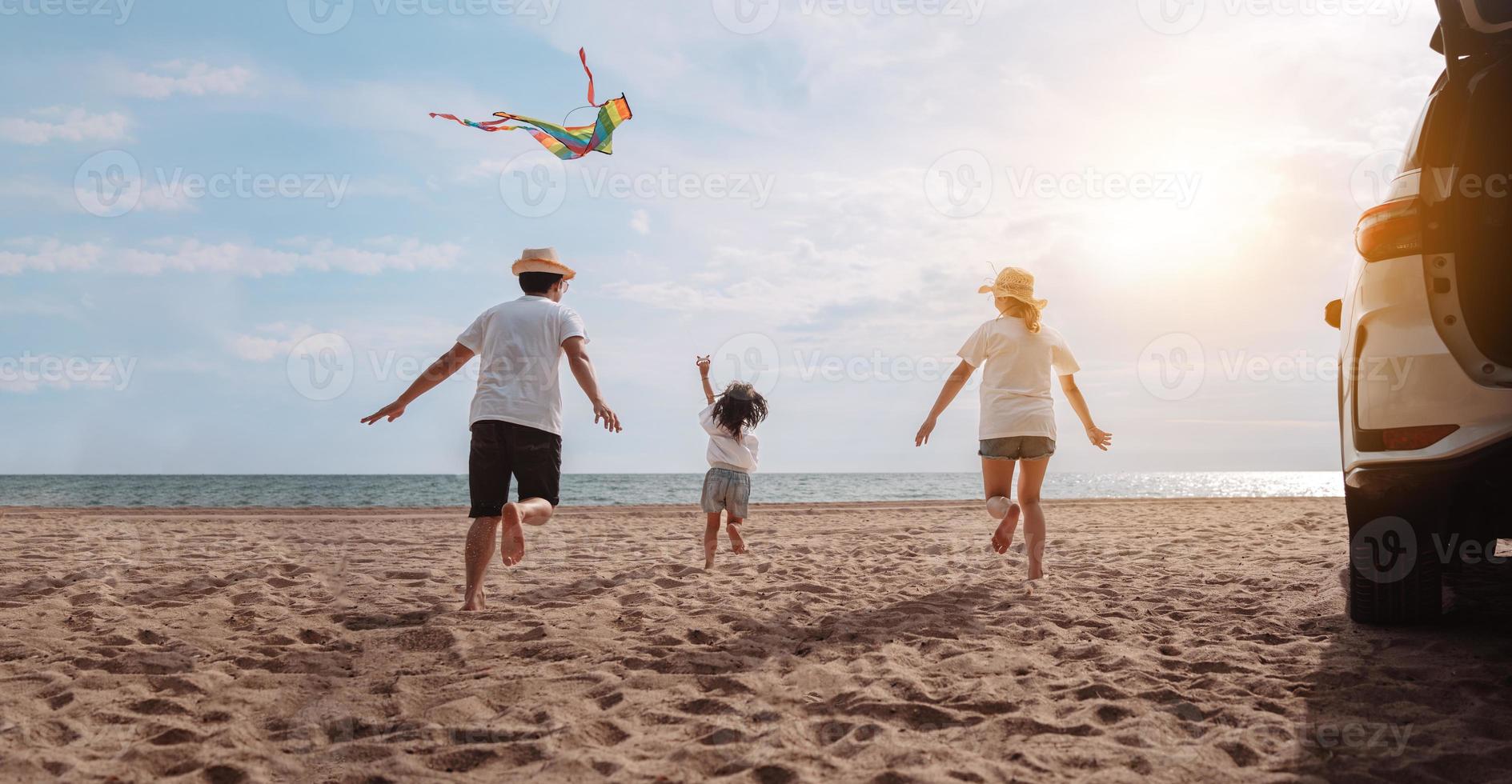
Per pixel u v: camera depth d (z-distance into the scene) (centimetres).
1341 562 539
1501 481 279
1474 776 199
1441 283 288
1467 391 282
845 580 519
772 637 354
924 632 359
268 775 206
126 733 237
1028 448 470
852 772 205
